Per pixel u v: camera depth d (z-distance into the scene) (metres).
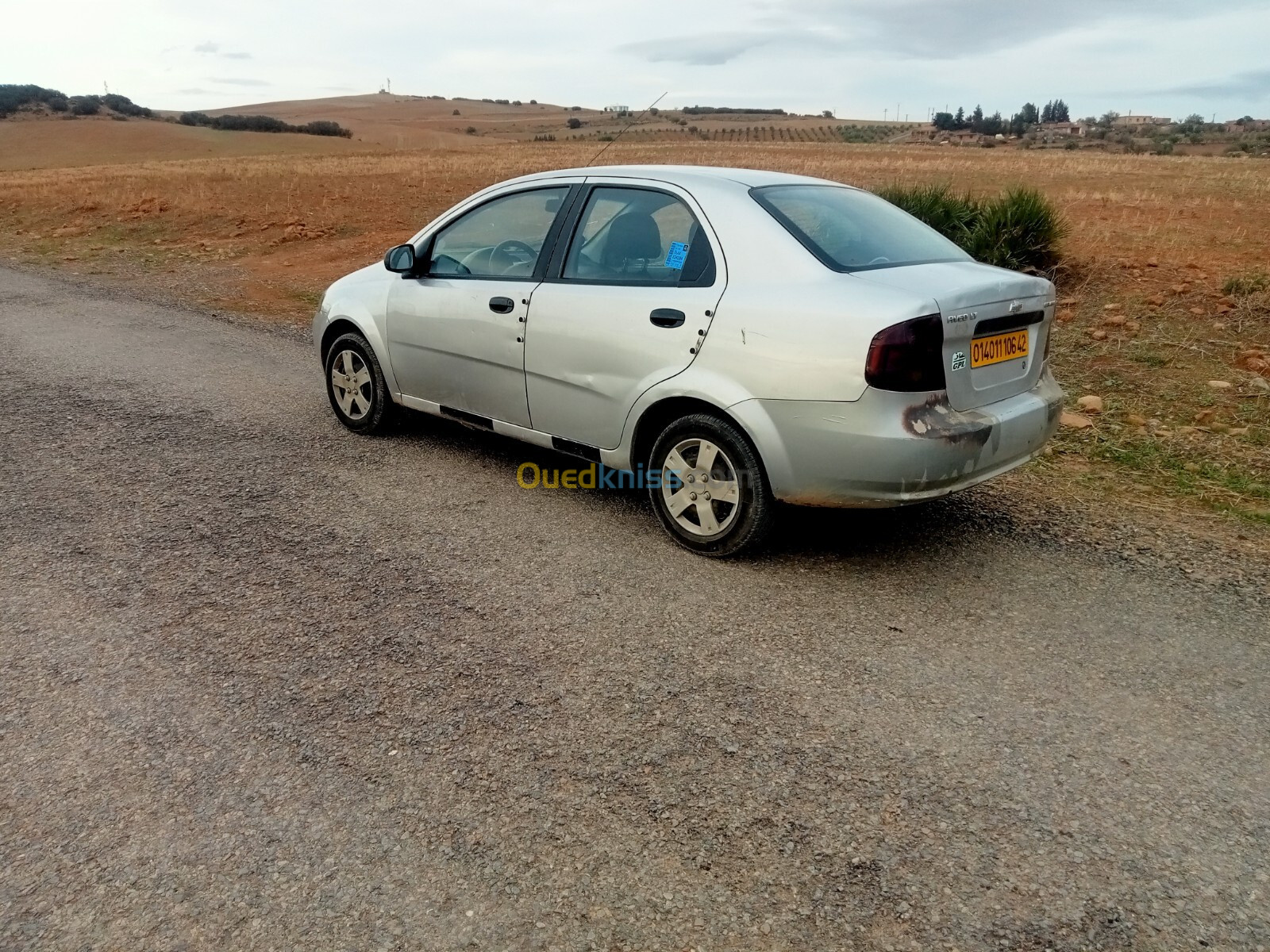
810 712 3.09
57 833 2.49
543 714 3.04
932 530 4.65
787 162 31.55
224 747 2.85
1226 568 4.29
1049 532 4.66
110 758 2.79
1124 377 7.41
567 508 4.84
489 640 3.49
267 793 2.65
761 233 3.98
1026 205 10.78
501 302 4.75
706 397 3.93
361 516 4.67
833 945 2.17
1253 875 2.41
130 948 2.14
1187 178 25.70
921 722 3.05
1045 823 2.59
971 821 2.59
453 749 2.85
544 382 4.62
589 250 4.52
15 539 4.32
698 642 3.52
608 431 4.41
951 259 4.30
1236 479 5.44
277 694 3.12
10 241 16.84
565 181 4.77
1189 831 2.57
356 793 2.65
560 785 2.70
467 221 5.16
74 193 22.47
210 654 3.37
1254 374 7.34
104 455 5.50
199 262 14.53
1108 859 2.46
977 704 3.16
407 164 31.19
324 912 2.25
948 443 3.60
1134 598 3.97
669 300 4.09
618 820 2.56
